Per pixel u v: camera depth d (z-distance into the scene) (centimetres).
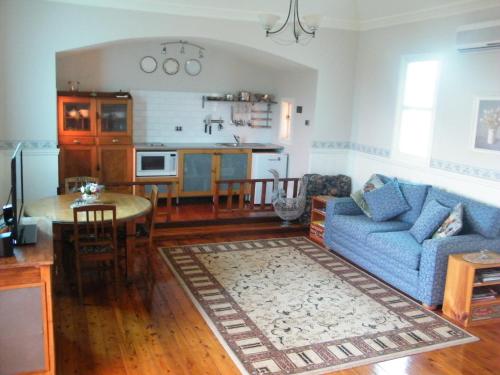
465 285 396
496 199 460
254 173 752
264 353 345
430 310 424
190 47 748
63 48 545
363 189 564
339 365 333
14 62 530
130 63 721
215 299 428
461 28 480
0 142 539
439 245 413
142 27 569
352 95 674
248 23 608
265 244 585
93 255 417
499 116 452
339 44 653
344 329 384
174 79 749
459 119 498
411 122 580
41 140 554
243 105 798
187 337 363
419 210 513
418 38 553
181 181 725
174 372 318
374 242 484
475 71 477
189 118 770
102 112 675
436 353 354
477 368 337
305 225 651
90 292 435
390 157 604
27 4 525
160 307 410
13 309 282
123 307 408
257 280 474
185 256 532
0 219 362
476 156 479
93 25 552
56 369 317
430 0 514
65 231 451
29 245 301
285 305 422
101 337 359
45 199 473
